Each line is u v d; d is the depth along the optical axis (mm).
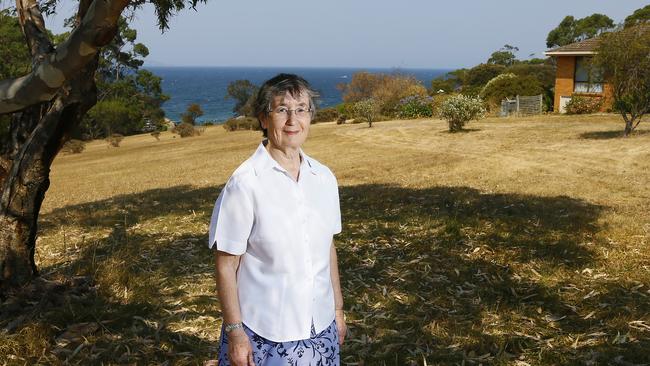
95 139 50656
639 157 13383
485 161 14547
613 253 6266
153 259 6652
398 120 31391
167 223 8750
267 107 2332
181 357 4074
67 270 6016
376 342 4273
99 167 23594
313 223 2359
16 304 4871
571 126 20344
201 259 6621
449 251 6578
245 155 21516
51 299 5012
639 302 4875
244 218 2277
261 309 2320
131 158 26422
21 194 5000
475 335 4332
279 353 2312
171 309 5008
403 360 3973
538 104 30125
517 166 13477
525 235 7086
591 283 5406
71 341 4309
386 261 6344
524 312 4773
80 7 5082
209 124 60875
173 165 20391
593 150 14836
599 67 16672
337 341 2500
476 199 9625
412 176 12945
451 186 11156
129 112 52656
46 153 4957
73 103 4855
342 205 9672
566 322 4555
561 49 30047
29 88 3268
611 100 25719
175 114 102500
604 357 3869
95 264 6133
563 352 4008
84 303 5055
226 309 2342
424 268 6035
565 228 7344
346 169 14906
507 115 28828
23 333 4301
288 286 2311
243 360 2322
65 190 15836
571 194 9898
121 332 4508
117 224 8852
